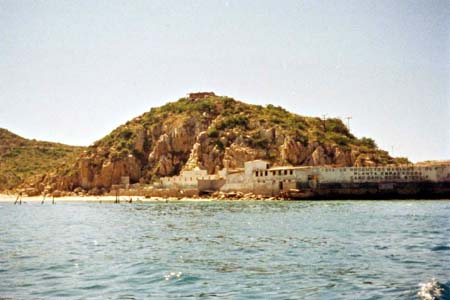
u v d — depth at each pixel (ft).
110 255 187.52
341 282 136.36
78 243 228.02
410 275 142.82
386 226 291.38
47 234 273.54
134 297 123.34
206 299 120.98
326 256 179.63
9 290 130.93
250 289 130.41
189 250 199.93
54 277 146.51
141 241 233.76
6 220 399.24
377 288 128.36
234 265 163.84
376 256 177.58
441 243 208.03
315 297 121.49
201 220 363.97
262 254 187.11
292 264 164.55
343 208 491.72
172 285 135.54
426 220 333.42
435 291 122.52
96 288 132.57
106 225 333.83
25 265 166.30
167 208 554.05
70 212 513.04
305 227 292.61
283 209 490.49
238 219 368.07
